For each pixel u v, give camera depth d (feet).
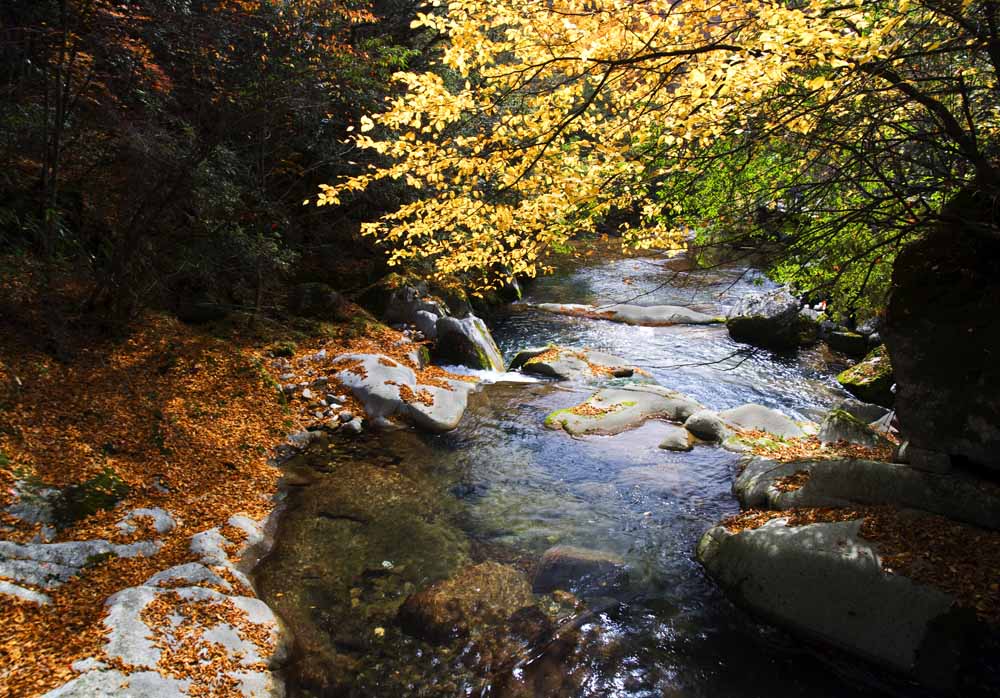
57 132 29.78
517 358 47.03
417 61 59.57
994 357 19.19
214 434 28.27
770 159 21.09
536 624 19.16
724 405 39.22
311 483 27.22
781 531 20.49
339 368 37.47
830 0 15.61
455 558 22.34
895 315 21.06
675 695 16.79
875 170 16.62
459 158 17.57
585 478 28.81
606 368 44.57
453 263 22.27
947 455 20.36
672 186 19.36
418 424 33.71
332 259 53.83
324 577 21.02
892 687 16.98
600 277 76.38
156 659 15.74
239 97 37.17
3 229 31.42
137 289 34.37
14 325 29.19
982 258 19.33
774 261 19.61
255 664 16.53
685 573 22.00
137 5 31.73
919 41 17.60
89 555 19.19
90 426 25.27
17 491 20.12
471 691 16.71
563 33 15.19
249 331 39.91
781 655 18.28
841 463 22.76
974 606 16.29
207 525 22.29
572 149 18.47
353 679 16.89
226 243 37.65
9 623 16.06
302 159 50.39
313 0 39.83
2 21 28.68
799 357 49.32
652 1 14.42
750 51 14.79
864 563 18.29
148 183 32.71
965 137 16.81
